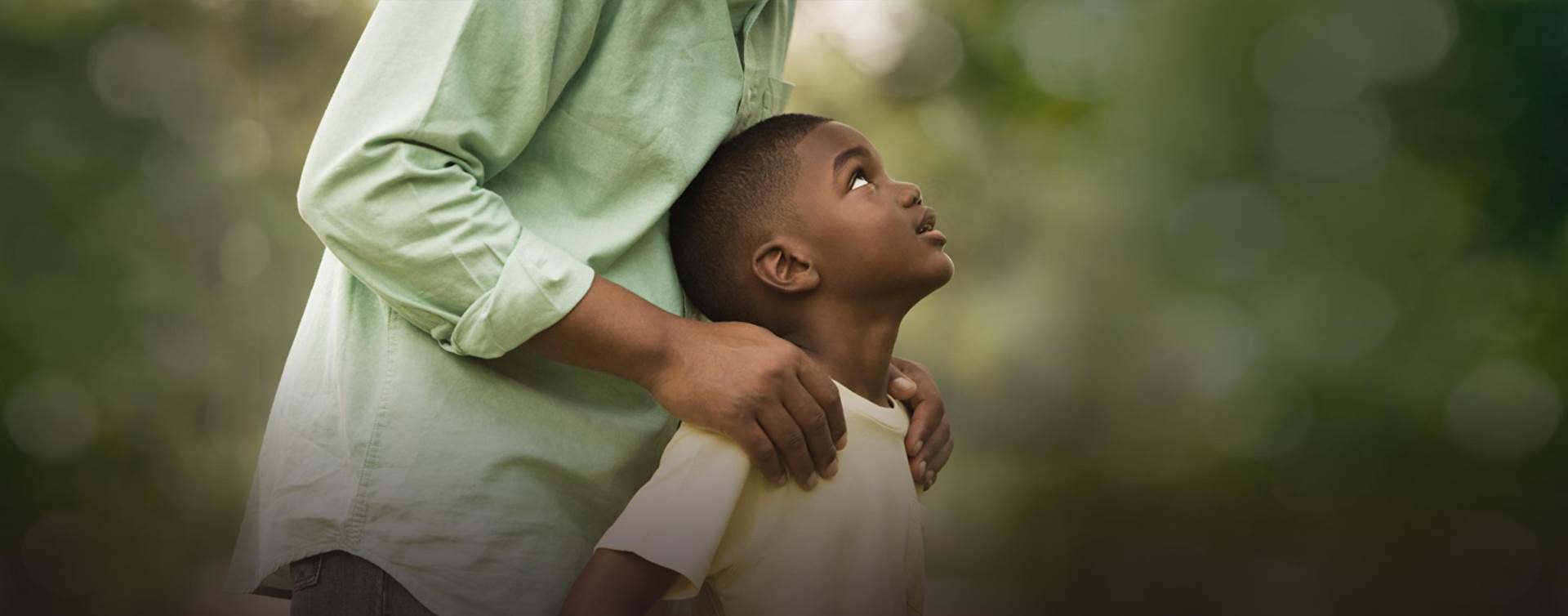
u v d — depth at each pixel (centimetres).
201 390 706
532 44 160
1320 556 771
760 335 162
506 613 161
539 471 165
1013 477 739
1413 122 872
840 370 178
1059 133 809
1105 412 759
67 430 718
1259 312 837
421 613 160
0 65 724
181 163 713
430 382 162
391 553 159
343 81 159
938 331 725
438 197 155
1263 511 777
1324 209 860
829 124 183
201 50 704
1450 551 770
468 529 161
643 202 173
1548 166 844
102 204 719
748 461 163
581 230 170
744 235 181
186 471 708
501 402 164
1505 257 838
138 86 716
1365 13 866
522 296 155
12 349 711
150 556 703
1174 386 777
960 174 744
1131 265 797
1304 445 805
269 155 702
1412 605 757
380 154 154
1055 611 715
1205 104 852
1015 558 736
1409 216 856
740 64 186
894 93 733
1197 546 760
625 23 170
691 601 180
